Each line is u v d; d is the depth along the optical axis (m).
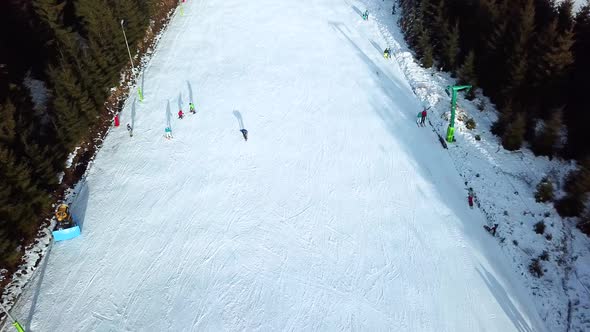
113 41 38.12
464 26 42.22
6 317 22.83
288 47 46.47
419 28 44.03
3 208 23.89
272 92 39.84
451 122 33.19
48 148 28.36
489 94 37.34
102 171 31.44
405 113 37.41
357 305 23.83
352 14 53.19
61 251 26.19
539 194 28.41
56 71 30.88
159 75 41.59
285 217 28.64
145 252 26.28
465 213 28.70
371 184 31.02
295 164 32.59
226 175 31.53
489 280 24.88
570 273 24.67
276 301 23.97
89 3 35.56
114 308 23.55
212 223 28.11
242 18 51.81
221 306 23.70
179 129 35.41
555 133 30.14
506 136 31.98
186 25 50.16
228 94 39.50
